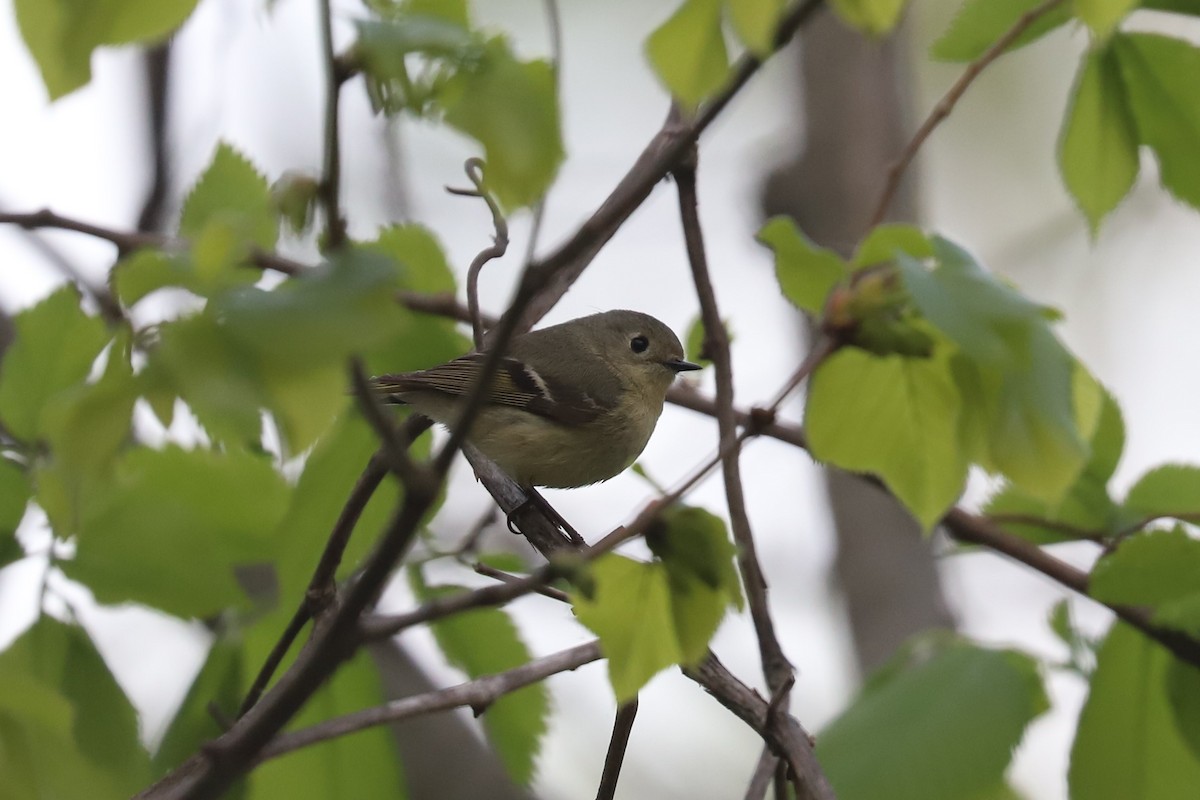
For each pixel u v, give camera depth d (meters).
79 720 5.59
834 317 5.02
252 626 6.69
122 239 7.79
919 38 14.95
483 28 3.80
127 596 5.87
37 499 5.69
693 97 4.14
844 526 12.40
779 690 5.52
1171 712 6.84
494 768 10.14
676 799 13.36
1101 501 7.38
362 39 3.45
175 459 6.57
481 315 8.18
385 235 8.29
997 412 4.67
